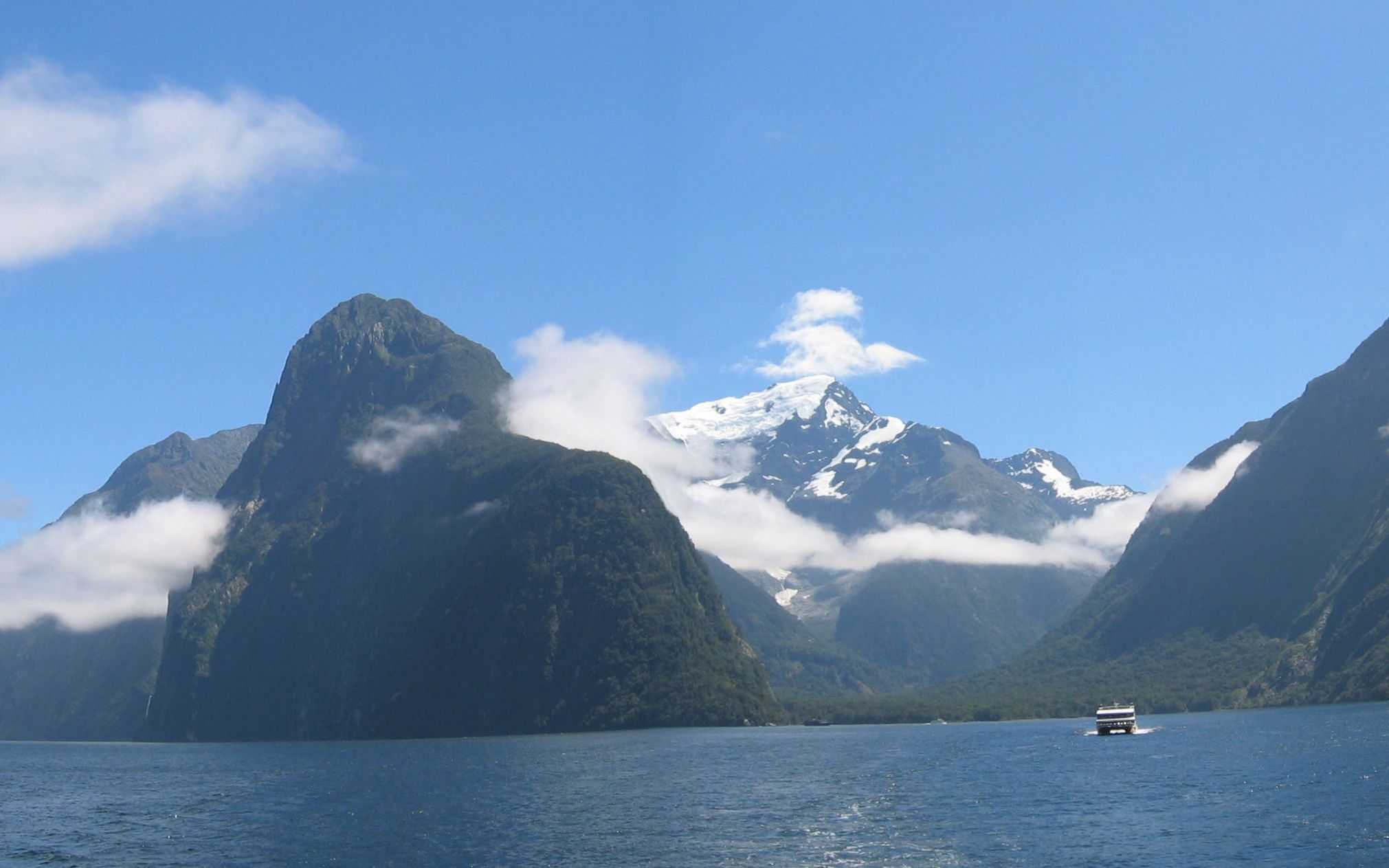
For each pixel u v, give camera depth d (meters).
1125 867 133.00
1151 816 161.25
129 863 154.50
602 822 171.38
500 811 186.38
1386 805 160.25
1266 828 149.38
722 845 150.12
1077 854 140.00
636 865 140.38
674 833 160.25
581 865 141.50
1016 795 186.38
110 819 195.62
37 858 159.88
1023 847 144.25
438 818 181.12
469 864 144.50
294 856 154.38
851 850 145.12
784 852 145.38
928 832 155.62
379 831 170.50
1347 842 139.75
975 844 146.88
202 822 188.00
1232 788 183.25
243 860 153.00
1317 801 166.62
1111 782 197.75
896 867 135.88
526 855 148.50
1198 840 144.75
